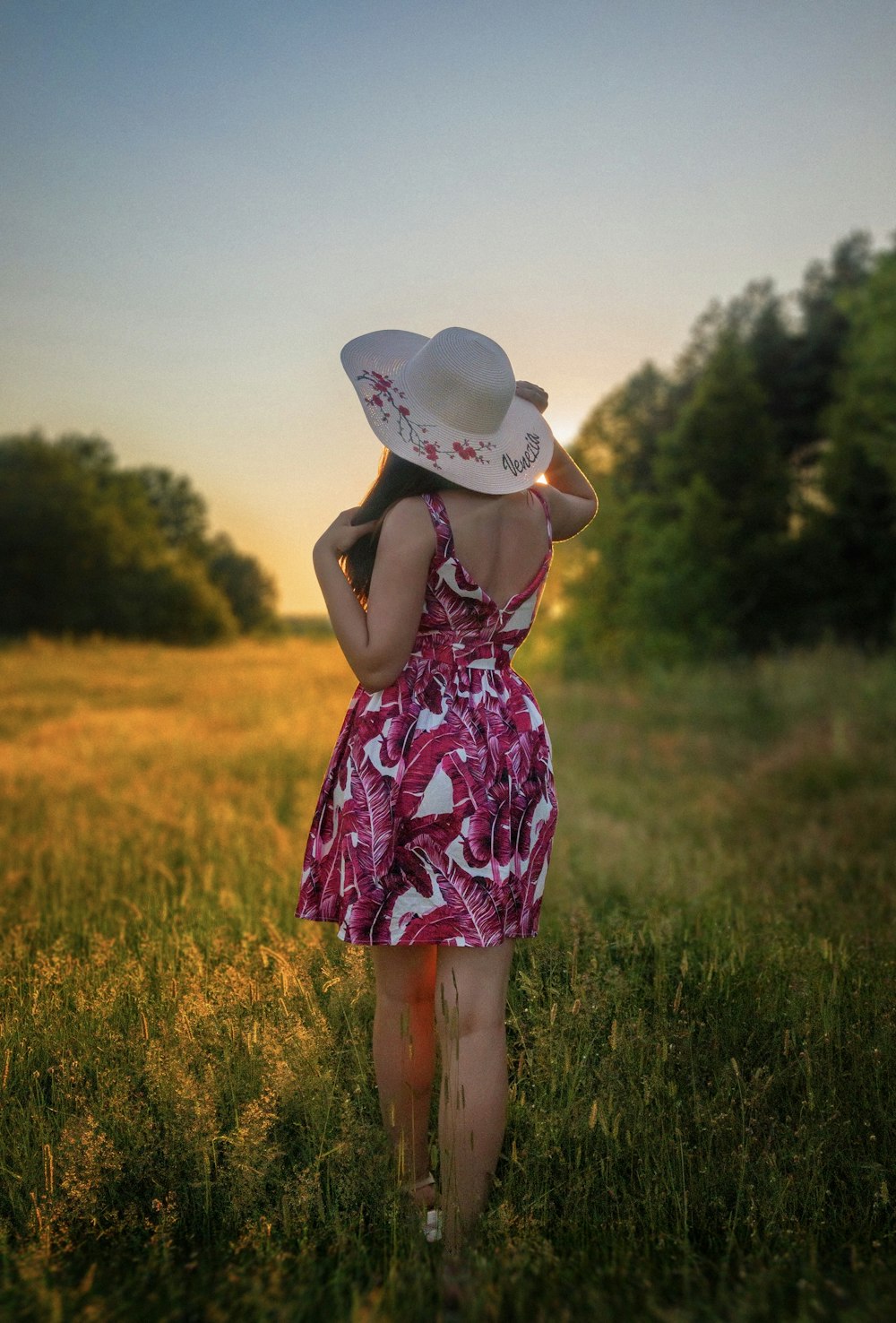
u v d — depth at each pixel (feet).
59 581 170.19
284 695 51.26
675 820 24.04
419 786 6.58
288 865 16.05
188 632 179.11
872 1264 5.67
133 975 9.04
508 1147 7.35
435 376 6.67
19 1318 4.97
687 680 53.26
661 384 121.19
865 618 76.59
